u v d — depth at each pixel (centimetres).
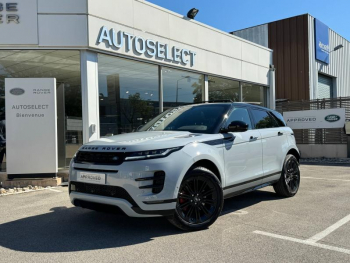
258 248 362
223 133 476
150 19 1057
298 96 2175
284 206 553
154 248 364
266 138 561
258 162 534
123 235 410
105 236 407
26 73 941
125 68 1017
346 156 1484
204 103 574
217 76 1370
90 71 908
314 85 2203
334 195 643
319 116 1505
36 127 768
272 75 1697
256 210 527
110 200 380
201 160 429
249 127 545
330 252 350
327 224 448
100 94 949
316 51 2212
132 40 1002
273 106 1698
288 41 2220
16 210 543
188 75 1241
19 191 704
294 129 1609
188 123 509
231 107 524
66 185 779
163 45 1102
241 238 394
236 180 481
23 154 763
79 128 908
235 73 1450
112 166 383
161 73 1125
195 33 1234
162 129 518
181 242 381
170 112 577
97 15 903
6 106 755
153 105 1109
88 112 899
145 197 374
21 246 376
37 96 767
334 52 2505
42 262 330
